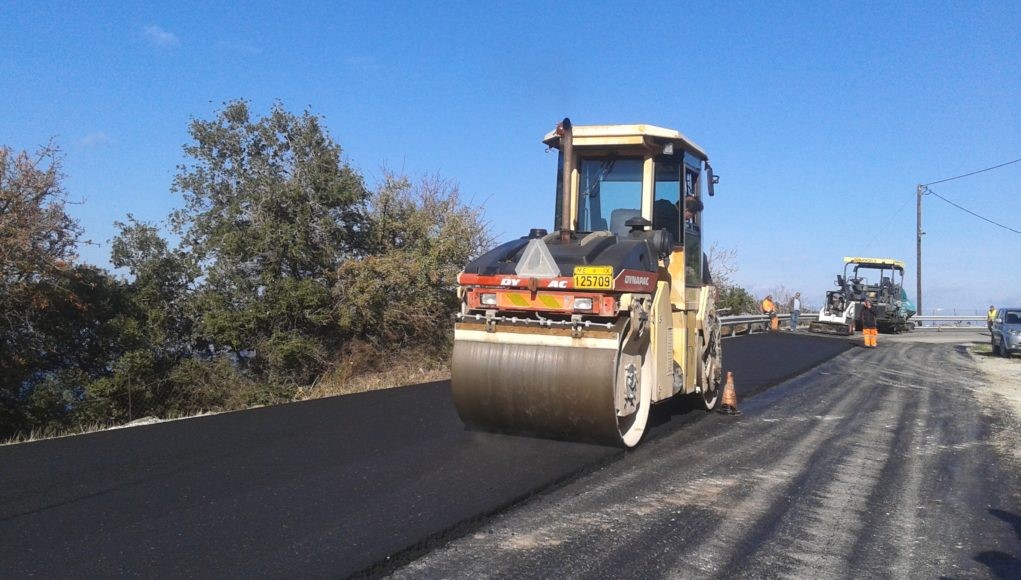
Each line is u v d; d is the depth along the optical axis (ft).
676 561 15.97
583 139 28.99
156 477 20.86
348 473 21.38
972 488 22.79
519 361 24.43
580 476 22.22
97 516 17.53
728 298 107.96
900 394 44.29
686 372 30.14
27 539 16.05
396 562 15.23
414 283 60.18
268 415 30.68
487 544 16.57
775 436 29.50
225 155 59.98
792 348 72.23
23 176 45.29
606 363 23.45
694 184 32.19
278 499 18.90
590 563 15.70
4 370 44.06
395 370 54.80
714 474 23.09
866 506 20.45
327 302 57.41
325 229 58.75
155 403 51.24
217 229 57.62
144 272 54.49
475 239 69.97
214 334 53.57
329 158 60.59
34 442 25.32
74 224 48.44
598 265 24.13
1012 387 51.42
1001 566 16.43
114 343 50.67
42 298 45.32
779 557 16.44
